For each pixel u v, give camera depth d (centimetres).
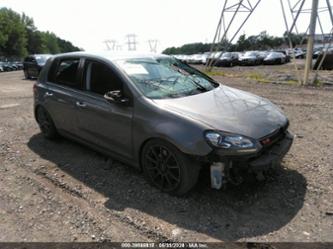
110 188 348
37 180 372
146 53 442
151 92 350
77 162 423
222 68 2517
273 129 316
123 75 361
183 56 4306
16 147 488
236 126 299
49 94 471
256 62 2872
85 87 413
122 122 352
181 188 314
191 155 295
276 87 1130
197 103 338
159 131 312
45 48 9131
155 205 311
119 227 277
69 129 451
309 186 342
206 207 305
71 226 279
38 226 280
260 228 272
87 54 423
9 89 1220
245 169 290
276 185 345
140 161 352
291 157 422
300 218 285
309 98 870
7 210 308
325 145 468
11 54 6700
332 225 274
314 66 1838
